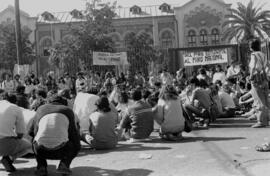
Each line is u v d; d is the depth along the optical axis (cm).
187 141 986
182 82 1844
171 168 718
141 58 2523
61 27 6462
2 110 724
